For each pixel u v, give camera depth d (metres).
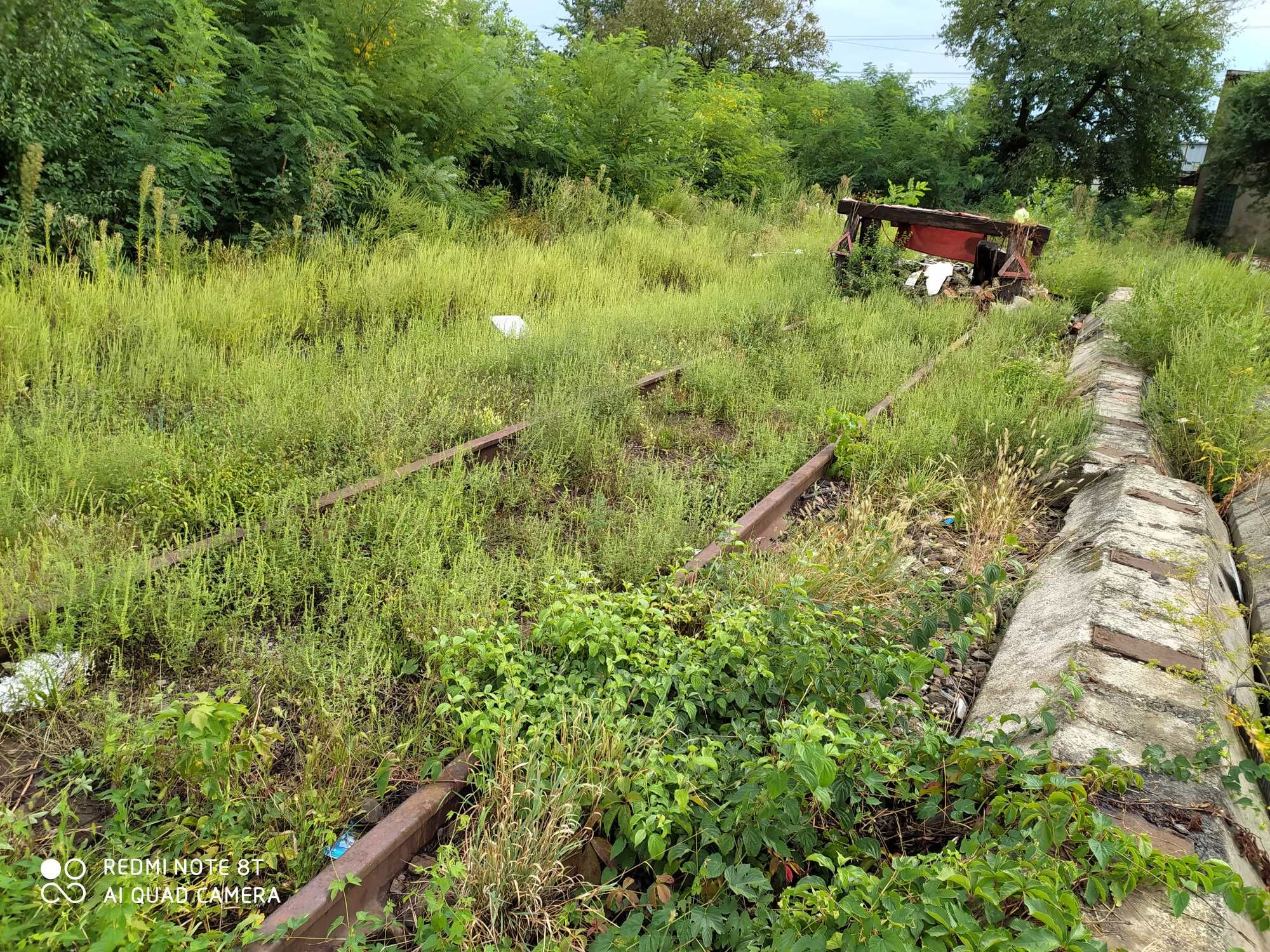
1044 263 15.39
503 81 13.63
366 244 10.73
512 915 2.65
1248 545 5.30
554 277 11.55
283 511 4.59
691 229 16.86
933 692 4.05
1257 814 3.09
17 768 3.02
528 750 3.05
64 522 4.32
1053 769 2.86
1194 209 35.41
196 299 7.89
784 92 30.89
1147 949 2.32
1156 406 7.44
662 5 39.88
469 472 5.77
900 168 28.56
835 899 2.46
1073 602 4.27
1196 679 3.44
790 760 2.70
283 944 2.38
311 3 11.52
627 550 4.74
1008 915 2.46
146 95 9.50
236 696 3.37
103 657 3.64
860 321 10.96
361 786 3.12
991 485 6.22
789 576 4.49
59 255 8.19
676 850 2.77
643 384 7.69
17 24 7.46
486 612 3.99
